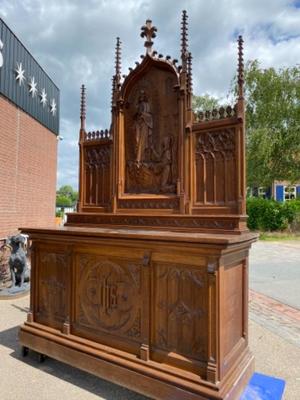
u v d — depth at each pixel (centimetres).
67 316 312
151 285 264
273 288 648
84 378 293
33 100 965
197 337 241
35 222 989
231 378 238
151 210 321
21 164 886
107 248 291
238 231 261
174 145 316
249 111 1800
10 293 566
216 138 288
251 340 386
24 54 889
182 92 305
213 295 231
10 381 285
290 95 1758
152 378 246
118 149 349
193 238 231
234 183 275
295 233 1750
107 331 288
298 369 311
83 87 392
